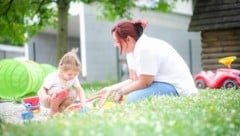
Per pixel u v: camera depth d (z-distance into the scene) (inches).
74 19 1205.1
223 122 226.8
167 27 1165.7
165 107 271.4
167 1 918.4
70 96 335.0
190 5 1188.5
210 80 582.9
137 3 1119.6
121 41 348.2
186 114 243.9
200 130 200.7
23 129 200.7
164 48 354.6
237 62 678.5
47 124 209.2
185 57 1141.1
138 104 289.7
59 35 791.7
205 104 289.0
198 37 1159.6
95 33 1177.4
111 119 222.4
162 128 194.9
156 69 342.0
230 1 675.4
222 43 689.0
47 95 336.2
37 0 796.0
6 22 757.9
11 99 551.5
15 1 733.9
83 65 1168.8
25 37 839.7
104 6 901.2
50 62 1286.9
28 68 569.0
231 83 566.6
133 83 343.3
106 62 1183.6
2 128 217.2
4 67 577.6
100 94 343.6
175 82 349.4
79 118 232.4
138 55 340.8
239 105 294.0
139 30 347.6
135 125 199.6
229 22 665.6
